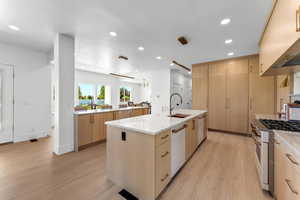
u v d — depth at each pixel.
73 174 2.02
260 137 1.67
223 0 1.69
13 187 1.71
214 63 4.54
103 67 5.67
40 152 2.81
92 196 1.57
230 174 2.03
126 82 9.62
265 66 2.16
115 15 2.02
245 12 1.91
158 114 2.91
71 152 2.82
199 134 3.06
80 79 6.43
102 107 4.71
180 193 1.63
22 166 2.23
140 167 1.53
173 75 6.18
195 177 1.96
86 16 2.04
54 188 1.70
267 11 1.86
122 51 3.62
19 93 3.47
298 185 0.97
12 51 3.33
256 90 3.86
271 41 1.76
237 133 4.14
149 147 1.44
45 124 3.96
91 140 3.19
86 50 3.52
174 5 1.79
